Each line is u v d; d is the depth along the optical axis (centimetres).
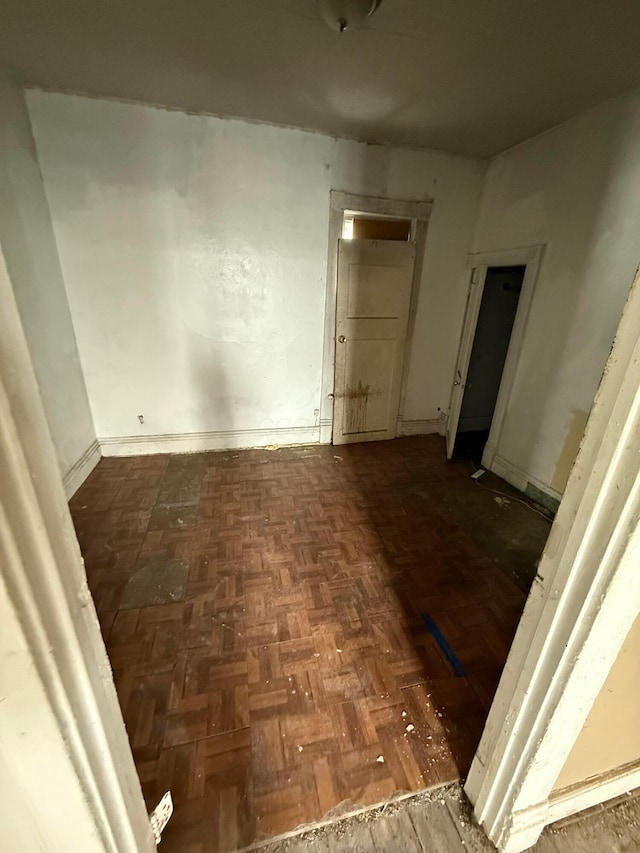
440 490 292
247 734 130
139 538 228
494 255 310
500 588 198
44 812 57
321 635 168
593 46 174
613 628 75
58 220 261
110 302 287
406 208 317
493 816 104
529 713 88
